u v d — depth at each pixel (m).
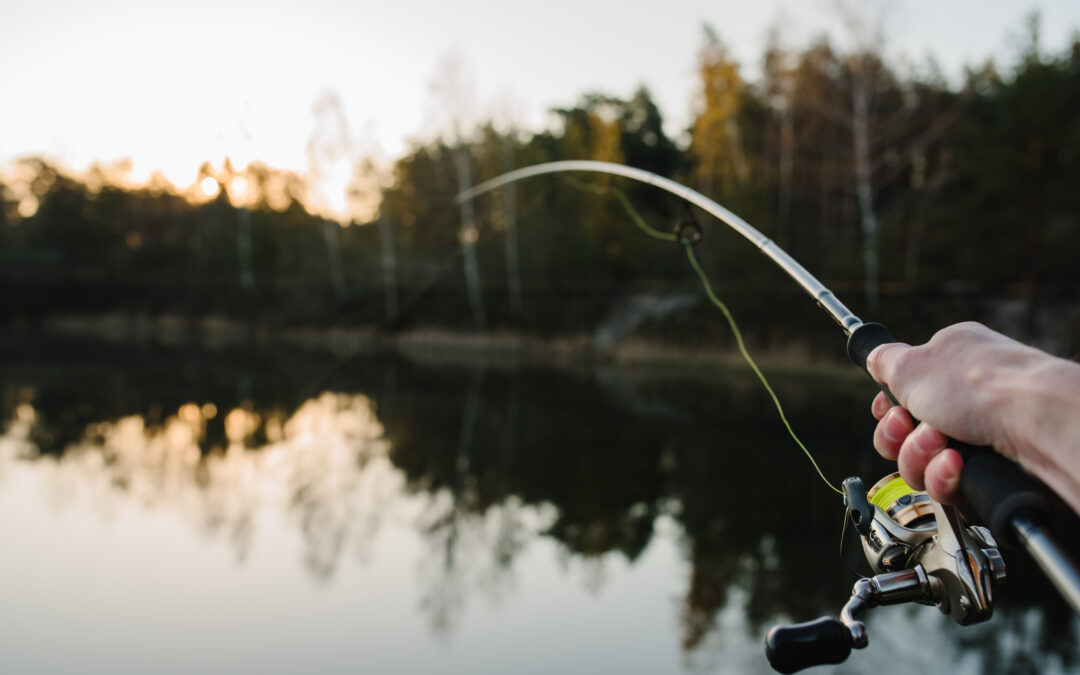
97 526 6.10
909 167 24.31
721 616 4.36
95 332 30.73
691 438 9.44
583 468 8.05
